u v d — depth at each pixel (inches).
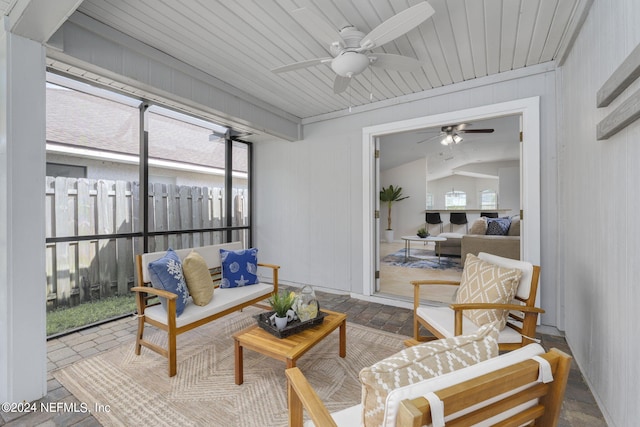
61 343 96.3
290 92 131.4
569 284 94.3
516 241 186.2
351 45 81.3
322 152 162.1
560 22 82.0
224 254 113.1
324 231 161.8
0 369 66.4
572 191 90.2
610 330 60.7
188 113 125.8
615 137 58.6
